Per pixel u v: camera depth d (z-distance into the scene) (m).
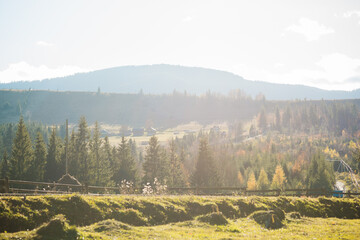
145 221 19.67
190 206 23.38
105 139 87.31
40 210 16.88
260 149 169.75
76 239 13.42
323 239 16.17
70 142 72.38
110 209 19.45
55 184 24.66
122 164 79.94
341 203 28.83
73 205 18.31
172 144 92.25
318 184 98.56
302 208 26.95
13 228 15.29
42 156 65.38
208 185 76.19
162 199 23.06
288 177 114.88
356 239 16.20
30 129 177.12
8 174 62.28
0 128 160.62
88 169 69.81
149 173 79.25
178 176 82.19
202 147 79.06
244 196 28.61
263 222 21.08
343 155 178.25
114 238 14.58
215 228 19.02
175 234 16.78
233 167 107.56
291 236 16.98
